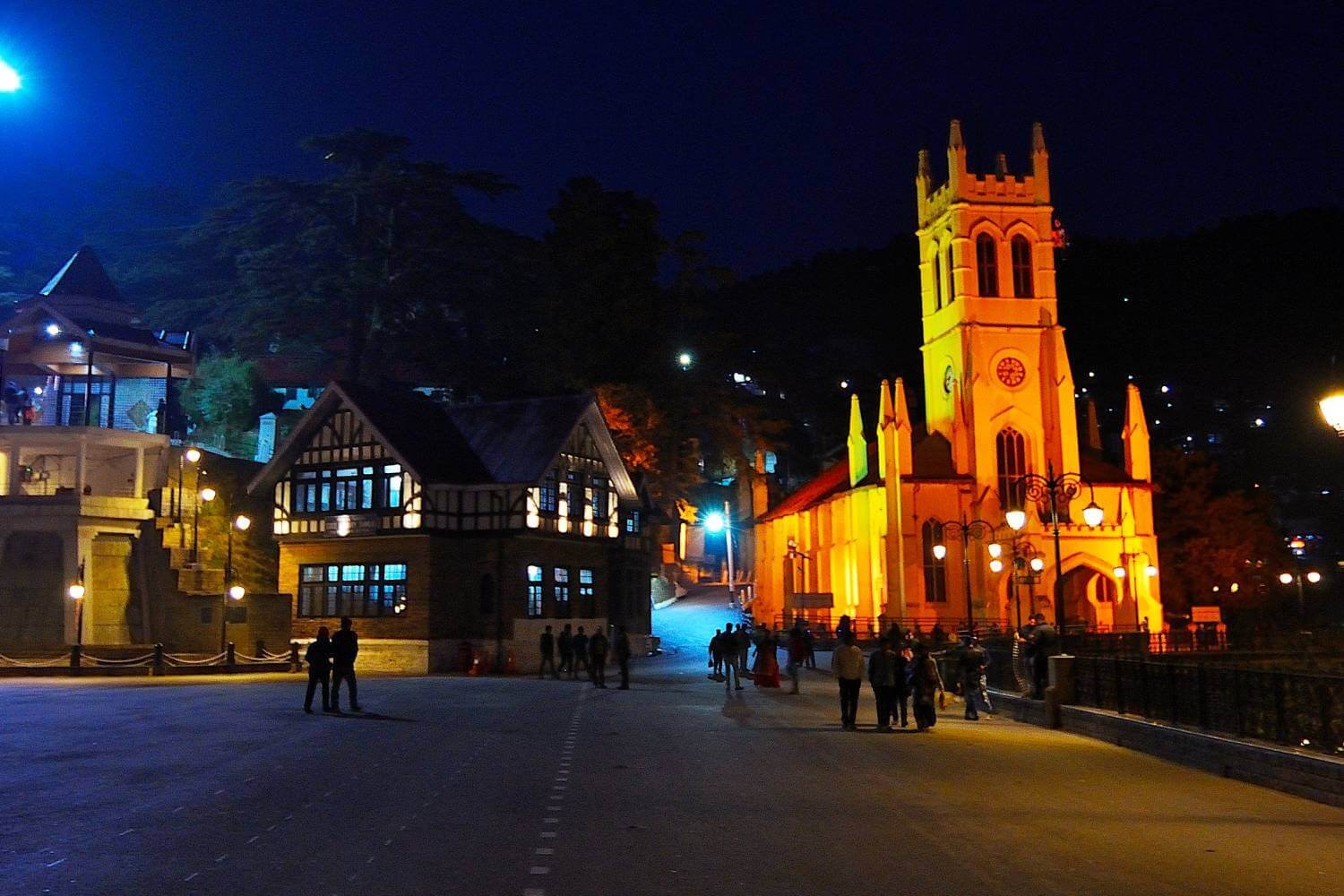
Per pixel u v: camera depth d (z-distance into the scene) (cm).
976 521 5672
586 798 1393
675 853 1080
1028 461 7075
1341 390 1560
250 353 6850
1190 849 1144
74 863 1013
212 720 2322
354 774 1570
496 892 923
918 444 7288
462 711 2614
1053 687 2455
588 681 3969
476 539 4944
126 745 1883
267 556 5556
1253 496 7706
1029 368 7162
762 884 959
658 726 2331
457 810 1298
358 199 6725
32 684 3525
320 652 2530
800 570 8256
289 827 1187
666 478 7850
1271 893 960
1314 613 8250
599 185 8025
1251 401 13462
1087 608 7031
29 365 5638
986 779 1634
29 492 5131
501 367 7275
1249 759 1622
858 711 2864
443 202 6825
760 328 13912
